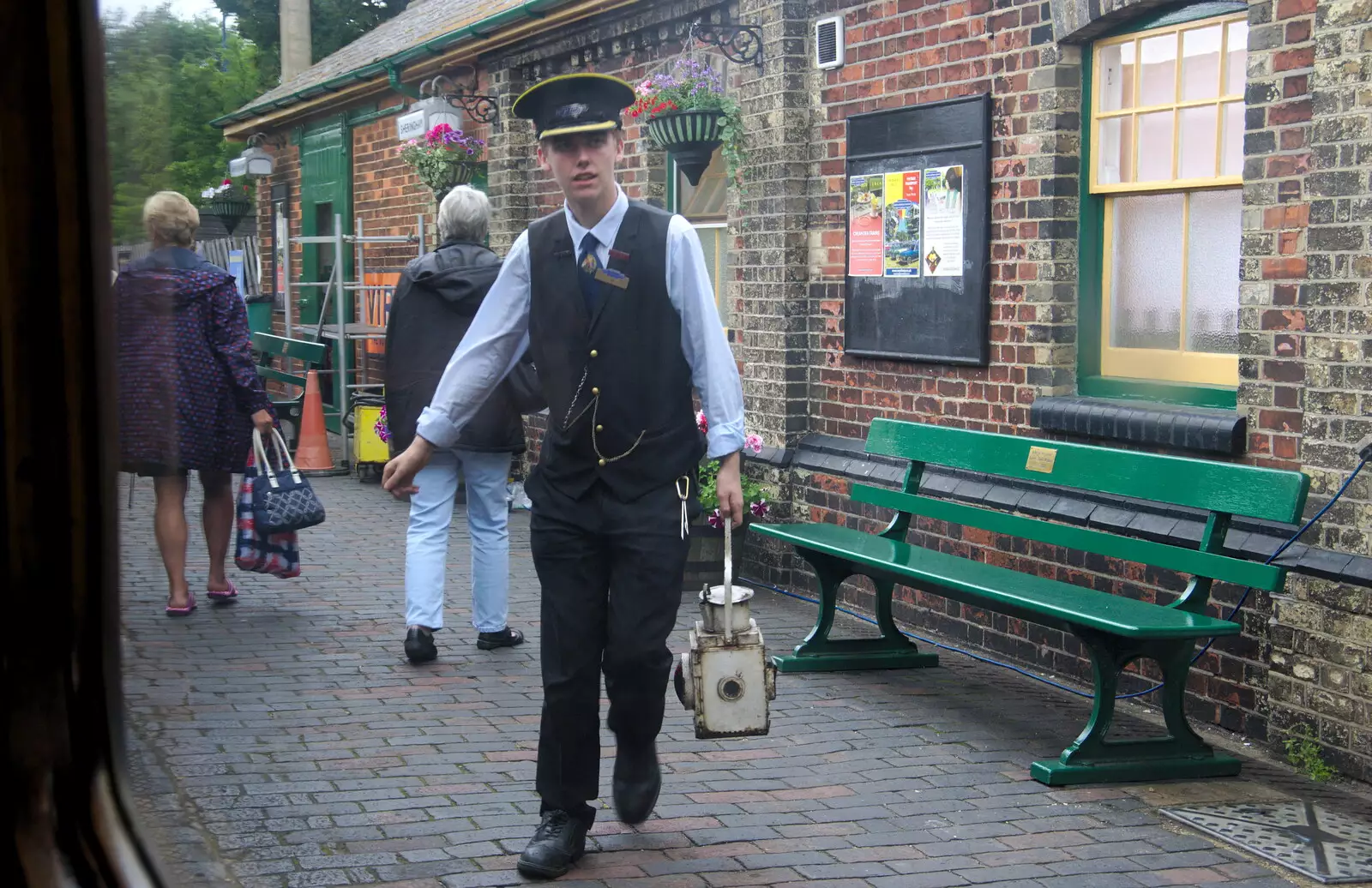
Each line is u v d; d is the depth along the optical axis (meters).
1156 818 4.33
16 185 1.07
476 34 11.37
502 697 5.58
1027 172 6.28
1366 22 4.56
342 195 15.88
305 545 9.12
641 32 9.80
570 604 3.72
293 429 15.02
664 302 3.68
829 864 3.88
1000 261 6.48
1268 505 4.53
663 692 3.80
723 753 4.95
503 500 6.32
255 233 22.39
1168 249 5.84
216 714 5.24
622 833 4.10
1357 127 4.61
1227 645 5.27
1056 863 3.93
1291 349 5.00
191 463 6.72
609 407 3.65
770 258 7.99
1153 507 5.61
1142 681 5.68
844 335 7.60
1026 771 4.79
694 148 8.30
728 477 3.74
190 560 7.37
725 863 3.87
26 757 1.18
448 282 6.02
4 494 1.12
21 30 1.05
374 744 4.91
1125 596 5.77
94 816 1.21
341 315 13.52
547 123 3.62
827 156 7.68
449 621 7.02
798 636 6.92
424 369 6.08
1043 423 6.16
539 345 3.73
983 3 6.49
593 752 3.77
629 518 3.66
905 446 6.52
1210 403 5.61
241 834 3.97
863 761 4.88
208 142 20.22
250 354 6.69
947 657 6.58
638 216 3.68
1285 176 4.99
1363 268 4.61
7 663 1.16
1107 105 6.07
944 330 6.80
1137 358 6.03
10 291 1.09
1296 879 3.83
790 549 8.06
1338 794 4.60
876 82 7.26
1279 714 4.95
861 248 7.38
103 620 1.20
